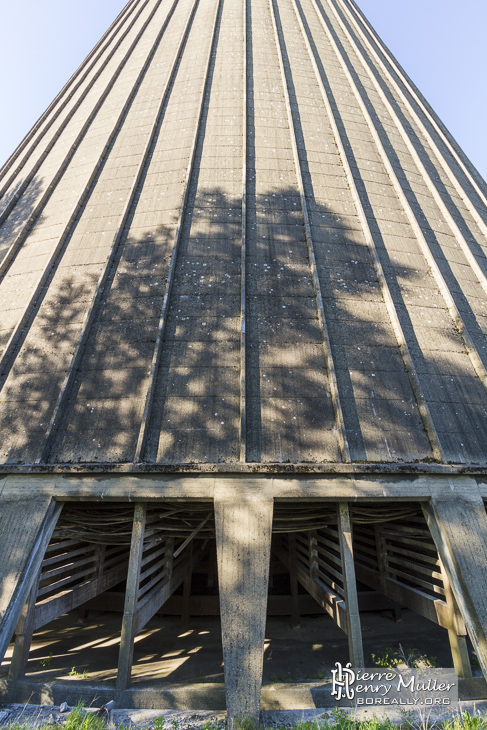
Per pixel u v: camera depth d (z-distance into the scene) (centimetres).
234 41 2267
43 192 1563
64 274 1222
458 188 1755
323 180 1496
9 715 700
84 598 974
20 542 764
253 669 658
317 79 2058
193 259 1202
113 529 955
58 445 878
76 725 642
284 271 1186
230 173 1468
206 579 1402
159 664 952
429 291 1216
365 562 1297
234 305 1094
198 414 903
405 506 980
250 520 769
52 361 1020
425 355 1051
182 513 1022
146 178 1491
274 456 848
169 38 2414
